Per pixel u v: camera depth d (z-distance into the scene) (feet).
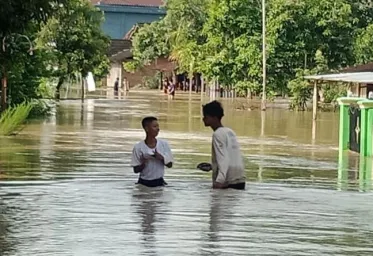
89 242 33.01
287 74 185.06
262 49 183.11
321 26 183.73
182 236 34.47
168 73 307.99
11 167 61.57
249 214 40.40
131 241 33.27
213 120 48.11
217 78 192.54
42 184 51.39
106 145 83.25
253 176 59.77
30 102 125.29
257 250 32.14
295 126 125.59
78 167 62.13
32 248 31.83
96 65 196.24
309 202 45.65
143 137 95.09
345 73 138.00
